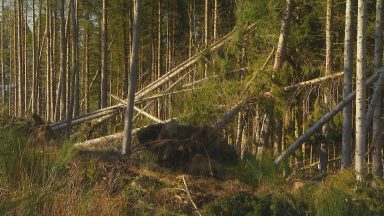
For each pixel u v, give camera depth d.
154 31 29.86
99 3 28.91
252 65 13.70
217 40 15.64
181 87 14.80
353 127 17.22
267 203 5.35
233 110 12.69
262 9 12.96
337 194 6.11
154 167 8.94
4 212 4.04
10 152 5.62
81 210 4.62
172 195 6.92
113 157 9.23
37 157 5.69
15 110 30.03
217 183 8.45
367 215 5.75
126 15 28.17
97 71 33.47
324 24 14.52
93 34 33.69
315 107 12.86
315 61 14.28
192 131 10.08
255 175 8.95
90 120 15.45
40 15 30.23
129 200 6.26
